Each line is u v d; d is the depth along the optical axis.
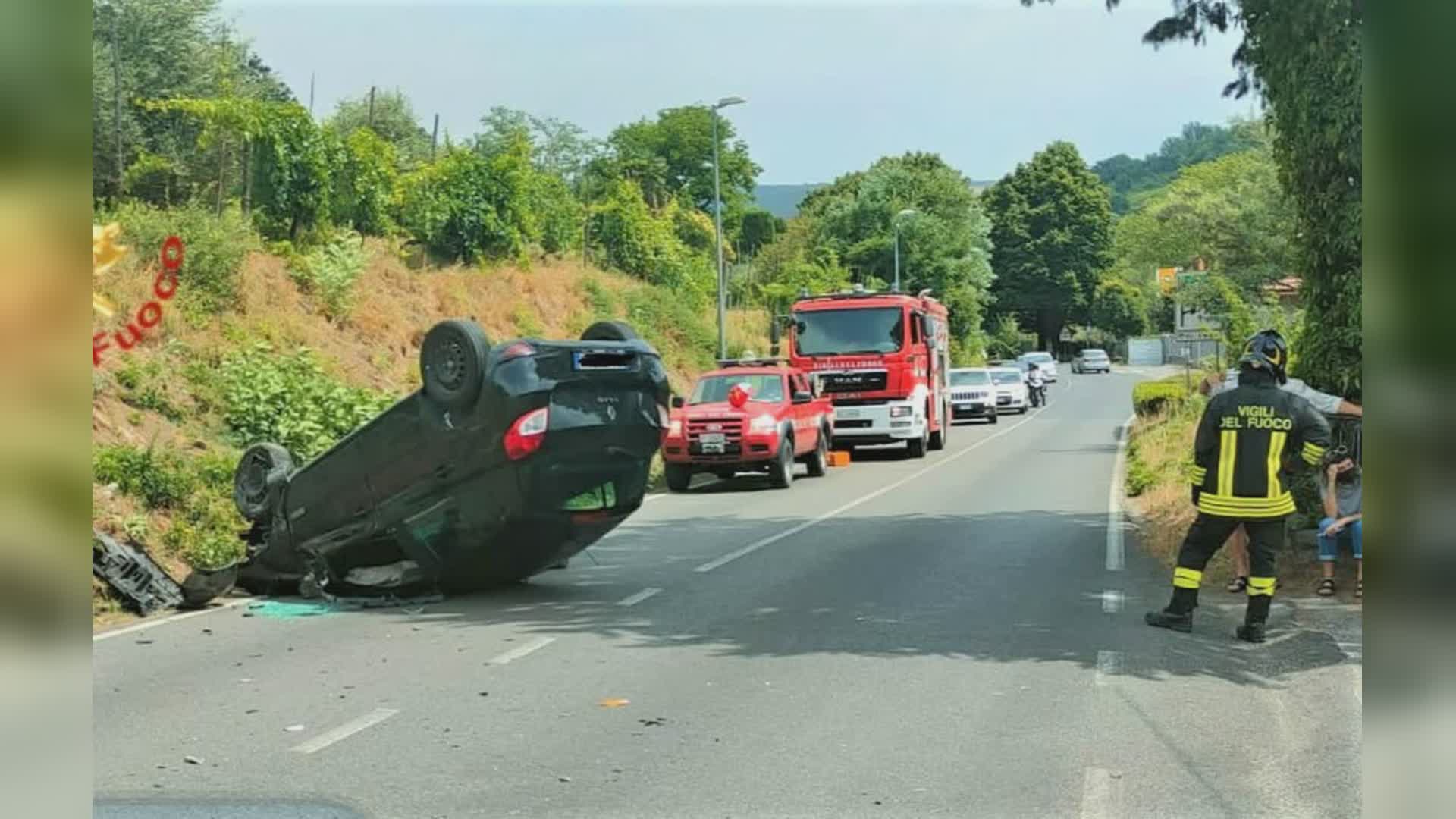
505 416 10.63
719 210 33.72
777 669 8.55
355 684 8.24
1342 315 11.69
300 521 11.65
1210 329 34.09
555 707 7.62
